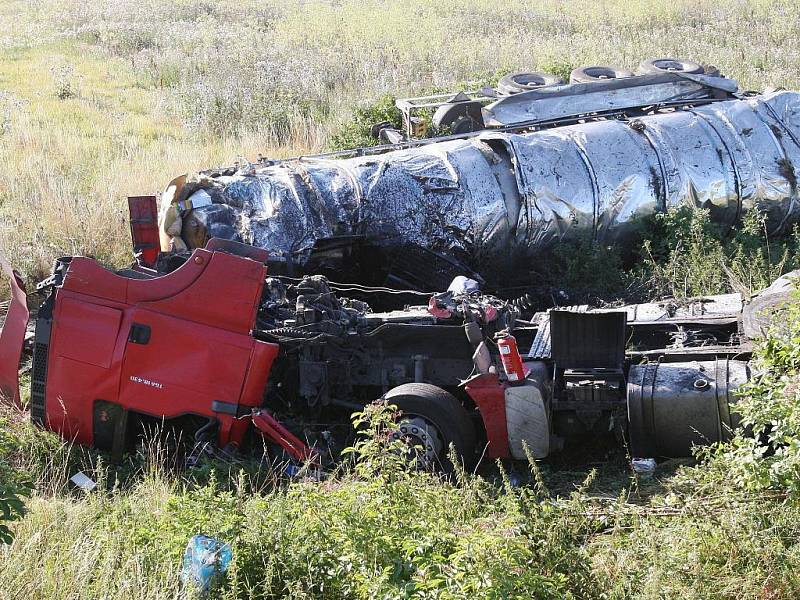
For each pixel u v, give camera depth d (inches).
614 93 486.6
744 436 269.6
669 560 208.5
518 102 474.6
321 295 311.4
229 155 626.5
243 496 259.0
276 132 698.2
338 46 1072.8
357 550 202.1
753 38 1012.5
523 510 221.9
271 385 317.4
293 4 1526.8
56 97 860.0
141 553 217.9
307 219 389.4
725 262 402.6
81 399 291.0
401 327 305.7
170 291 289.3
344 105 757.3
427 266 409.4
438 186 409.4
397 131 542.0
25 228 497.4
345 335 307.4
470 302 314.0
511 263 425.7
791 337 238.8
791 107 472.4
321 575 206.8
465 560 194.9
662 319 330.6
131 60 1053.8
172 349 288.2
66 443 295.4
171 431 301.1
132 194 542.0
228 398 288.7
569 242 428.5
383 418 250.2
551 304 415.2
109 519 237.8
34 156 616.7
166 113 786.8
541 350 313.7
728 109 464.1
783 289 295.3
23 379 351.6
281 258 381.7
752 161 451.8
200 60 1002.7
